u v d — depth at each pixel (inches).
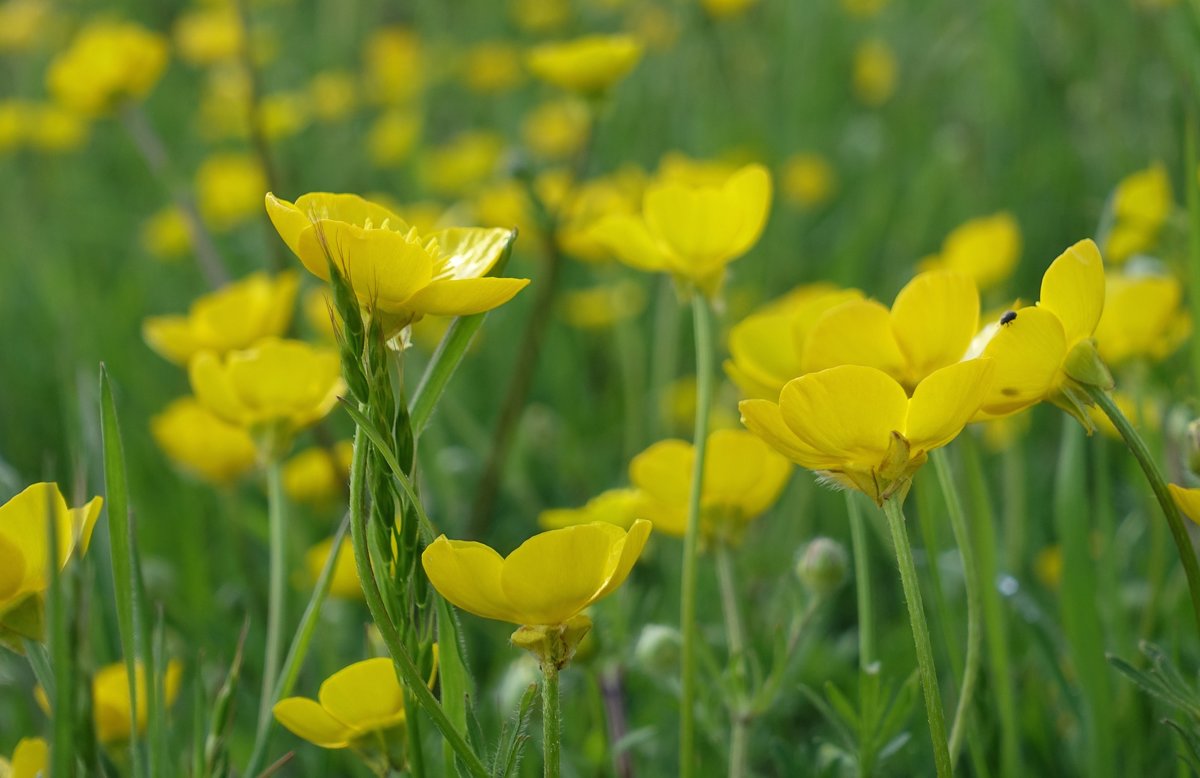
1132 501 26.2
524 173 28.2
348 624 25.9
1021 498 25.8
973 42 45.6
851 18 57.0
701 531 22.5
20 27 55.2
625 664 23.7
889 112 47.0
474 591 19.6
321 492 27.7
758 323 22.0
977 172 39.3
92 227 48.8
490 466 28.1
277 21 62.2
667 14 51.6
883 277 38.2
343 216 20.3
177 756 21.8
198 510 27.7
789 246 40.1
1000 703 22.2
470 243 20.5
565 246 28.5
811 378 19.6
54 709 19.3
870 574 27.0
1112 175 35.2
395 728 20.6
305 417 22.9
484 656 26.2
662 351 31.7
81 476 20.6
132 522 20.8
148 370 37.4
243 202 41.3
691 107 47.5
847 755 21.9
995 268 26.4
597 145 46.9
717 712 23.1
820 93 50.4
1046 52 41.1
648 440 32.7
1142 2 36.9
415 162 46.2
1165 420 24.1
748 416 19.8
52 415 33.8
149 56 30.5
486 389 36.7
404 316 19.8
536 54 28.0
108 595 23.4
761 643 24.4
